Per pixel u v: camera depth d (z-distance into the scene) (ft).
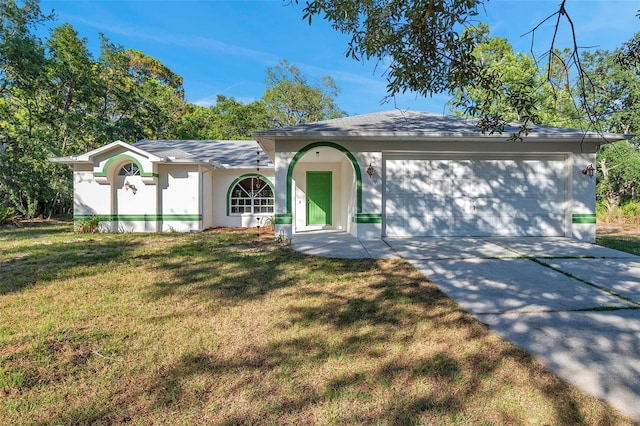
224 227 49.16
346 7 14.85
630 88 47.60
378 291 17.29
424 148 34.50
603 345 11.27
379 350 10.89
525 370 9.71
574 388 8.84
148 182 42.11
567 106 63.21
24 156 59.52
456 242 32.04
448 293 16.99
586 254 26.40
